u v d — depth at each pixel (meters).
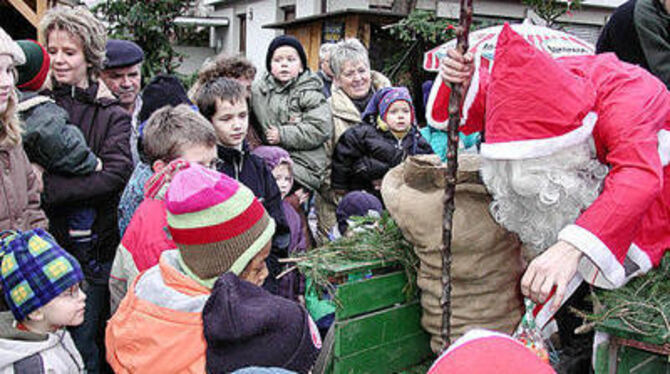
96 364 2.71
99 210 2.67
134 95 3.42
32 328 1.89
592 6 8.29
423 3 7.51
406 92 3.58
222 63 3.48
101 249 2.68
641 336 1.47
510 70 1.46
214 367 1.39
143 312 1.50
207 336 1.40
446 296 1.50
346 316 1.70
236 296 1.41
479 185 1.68
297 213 3.22
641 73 1.55
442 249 1.49
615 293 1.60
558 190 1.50
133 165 2.89
